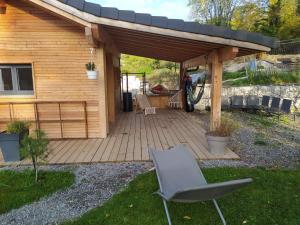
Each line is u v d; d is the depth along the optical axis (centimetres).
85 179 383
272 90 1202
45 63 576
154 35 513
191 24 449
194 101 1011
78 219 281
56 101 585
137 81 1984
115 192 344
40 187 355
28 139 371
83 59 578
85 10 444
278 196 324
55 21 563
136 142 568
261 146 574
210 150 487
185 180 288
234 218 280
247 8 2538
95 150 511
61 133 599
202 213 291
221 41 458
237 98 1119
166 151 314
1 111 588
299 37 2214
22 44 567
